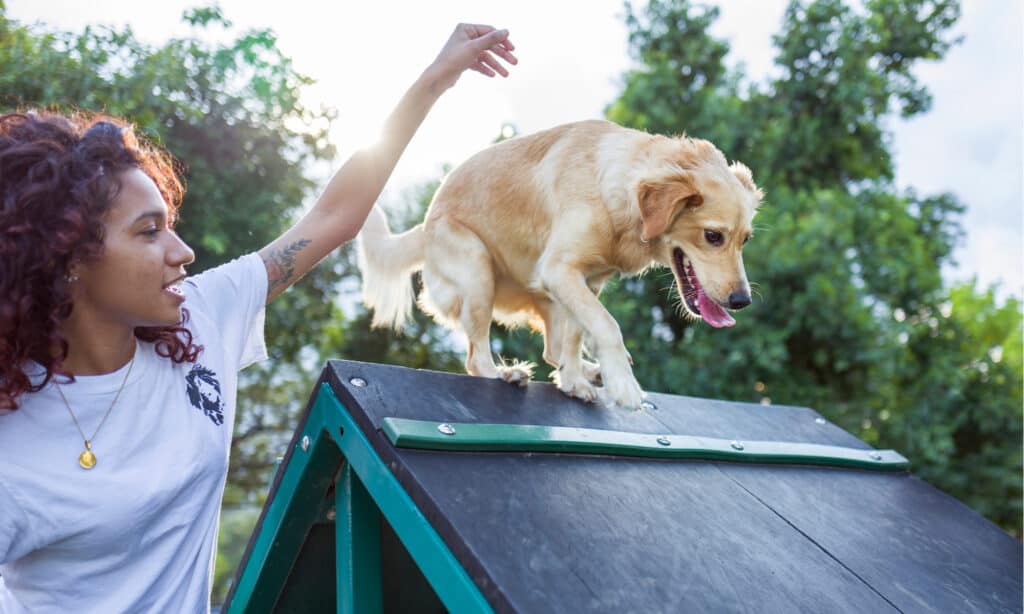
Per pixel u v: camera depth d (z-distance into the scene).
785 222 10.12
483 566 1.54
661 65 11.64
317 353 10.36
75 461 1.53
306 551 2.43
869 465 2.91
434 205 3.23
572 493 1.96
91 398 1.58
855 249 11.05
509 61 2.28
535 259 3.05
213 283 1.94
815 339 10.00
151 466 1.61
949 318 12.03
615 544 1.78
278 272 2.04
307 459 2.22
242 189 6.46
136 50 5.96
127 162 1.62
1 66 5.35
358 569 2.10
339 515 2.17
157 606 1.61
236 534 10.26
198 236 6.25
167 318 1.63
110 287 1.56
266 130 6.47
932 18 13.38
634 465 2.28
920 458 10.88
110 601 1.57
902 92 13.57
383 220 3.39
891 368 9.98
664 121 11.29
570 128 3.07
